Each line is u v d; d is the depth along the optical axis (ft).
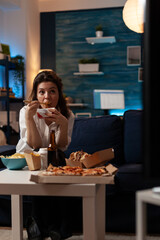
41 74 6.11
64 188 3.83
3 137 9.37
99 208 4.93
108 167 4.34
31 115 5.66
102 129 7.37
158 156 1.91
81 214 6.06
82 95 21.53
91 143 7.32
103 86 21.27
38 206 5.47
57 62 21.74
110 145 7.26
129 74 20.95
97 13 21.21
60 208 5.44
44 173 3.92
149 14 1.91
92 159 4.53
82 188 3.77
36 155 4.95
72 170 4.00
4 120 17.95
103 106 19.63
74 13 21.45
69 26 21.52
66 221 5.44
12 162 4.88
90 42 20.95
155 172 1.91
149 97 1.92
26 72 19.31
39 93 6.11
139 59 20.77
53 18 21.65
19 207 5.07
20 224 5.09
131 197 5.98
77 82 21.57
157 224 5.82
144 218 2.10
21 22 19.34
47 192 3.86
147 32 1.92
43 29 21.77
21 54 19.39
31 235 5.46
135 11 10.59
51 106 6.11
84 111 21.56
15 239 5.09
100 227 4.96
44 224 5.52
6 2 18.07
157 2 1.90
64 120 5.60
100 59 21.29
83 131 7.45
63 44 21.63
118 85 21.11
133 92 20.93
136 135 7.23
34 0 20.72
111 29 21.08
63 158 5.05
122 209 5.99
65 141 5.81
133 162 7.18
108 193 5.95
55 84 6.13
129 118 7.44
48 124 6.36
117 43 21.08
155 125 1.92
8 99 16.87
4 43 19.56
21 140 6.03
